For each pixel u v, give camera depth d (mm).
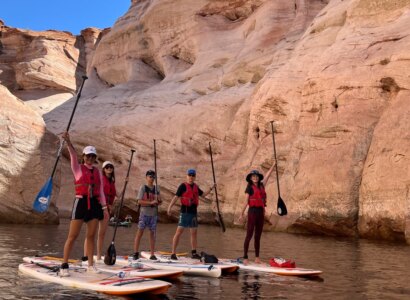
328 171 15664
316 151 16797
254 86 25656
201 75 29844
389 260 8852
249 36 29906
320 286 6098
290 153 18438
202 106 26453
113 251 7078
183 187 8195
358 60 17141
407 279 6668
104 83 41531
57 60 53625
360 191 14547
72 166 6121
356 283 6328
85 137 29750
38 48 53812
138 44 38500
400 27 17016
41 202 6172
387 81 15641
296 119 19641
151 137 27188
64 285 5762
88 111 32688
